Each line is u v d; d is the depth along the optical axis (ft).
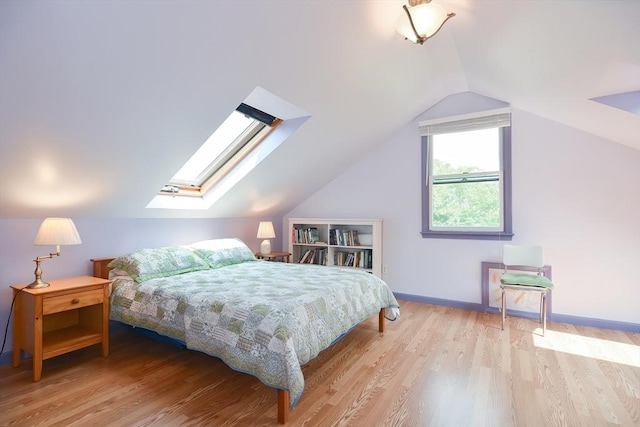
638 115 6.93
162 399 6.23
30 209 7.84
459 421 5.58
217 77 6.73
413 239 13.50
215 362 7.89
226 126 10.02
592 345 8.84
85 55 5.12
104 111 6.26
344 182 15.07
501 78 9.41
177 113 7.14
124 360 7.97
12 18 4.24
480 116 11.96
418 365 7.66
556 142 10.89
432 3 6.11
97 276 9.26
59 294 7.27
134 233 10.44
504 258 11.09
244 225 14.74
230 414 5.77
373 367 7.57
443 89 11.98
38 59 4.86
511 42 6.93
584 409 5.93
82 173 7.48
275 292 7.40
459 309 12.34
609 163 10.18
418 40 6.63
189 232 12.23
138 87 6.10
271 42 6.53
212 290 7.66
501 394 6.42
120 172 8.05
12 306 7.59
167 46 5.61
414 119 13.47
